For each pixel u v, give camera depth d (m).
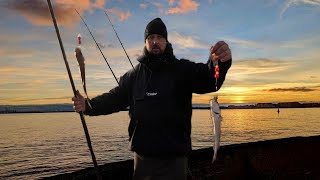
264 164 5.05
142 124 2.44
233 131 68.69
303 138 5.77
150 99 2.43
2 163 33.53
